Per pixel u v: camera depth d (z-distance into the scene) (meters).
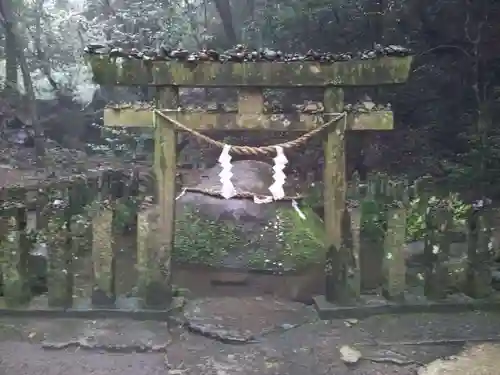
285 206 7.55
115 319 4.84
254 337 4.55
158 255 4.92
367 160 9.80
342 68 4.81
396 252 5.00
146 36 13.36
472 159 9.06
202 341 4.52
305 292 5.59
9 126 15.80
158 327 4.71
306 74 4.82
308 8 10.27
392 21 9.55
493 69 9.56
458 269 5.27
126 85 4.86
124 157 13.38
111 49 4.76
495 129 9.32
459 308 5.03
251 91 4.87
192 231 6.75
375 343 4.46
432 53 9.77
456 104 9.77
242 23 13.19
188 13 13.63
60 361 4.17
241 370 4.07
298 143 4.87
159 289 4.91
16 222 4.86
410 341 4.48
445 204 5.21
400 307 4.97
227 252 6.39
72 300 4.94
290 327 4.74
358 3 9.81
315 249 6.34
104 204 5.04
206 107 4.92
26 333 4.57
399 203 5.19
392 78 4.80
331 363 4.18
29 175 12.11
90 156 14.16
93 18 15.50
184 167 11.59
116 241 6.38
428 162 9.45
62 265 4.83
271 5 11.34
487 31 9.33
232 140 10.95
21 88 16.72
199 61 4.76
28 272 5.04
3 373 3.98
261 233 6.77
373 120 4.93
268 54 4.80
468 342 4.46
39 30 16.06
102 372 4.03
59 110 16.36
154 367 4.12
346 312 4.91
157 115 4.84
